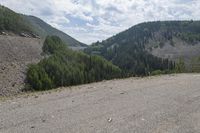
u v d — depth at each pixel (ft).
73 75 147.23
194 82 49.98
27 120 24.63
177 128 22.91
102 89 41.78
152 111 28.22
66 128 22.40
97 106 30.09
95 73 165.68
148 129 22.45
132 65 494.18
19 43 211.61
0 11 328.08
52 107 29.71
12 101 33.78
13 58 175.73
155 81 51.34
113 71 180.24
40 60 178.29
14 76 139.64
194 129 22.80
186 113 27.76
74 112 27.50
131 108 29.30
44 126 22.89
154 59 498.69
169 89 41.83
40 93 41.16
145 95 36.68
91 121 24.38
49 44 214.90
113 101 32.71
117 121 24.47
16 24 334.65
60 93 38.93
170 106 30.66
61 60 180.75
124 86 44.86
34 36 337.72
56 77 142.51
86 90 41.11
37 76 137.49
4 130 21.83
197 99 34.81
